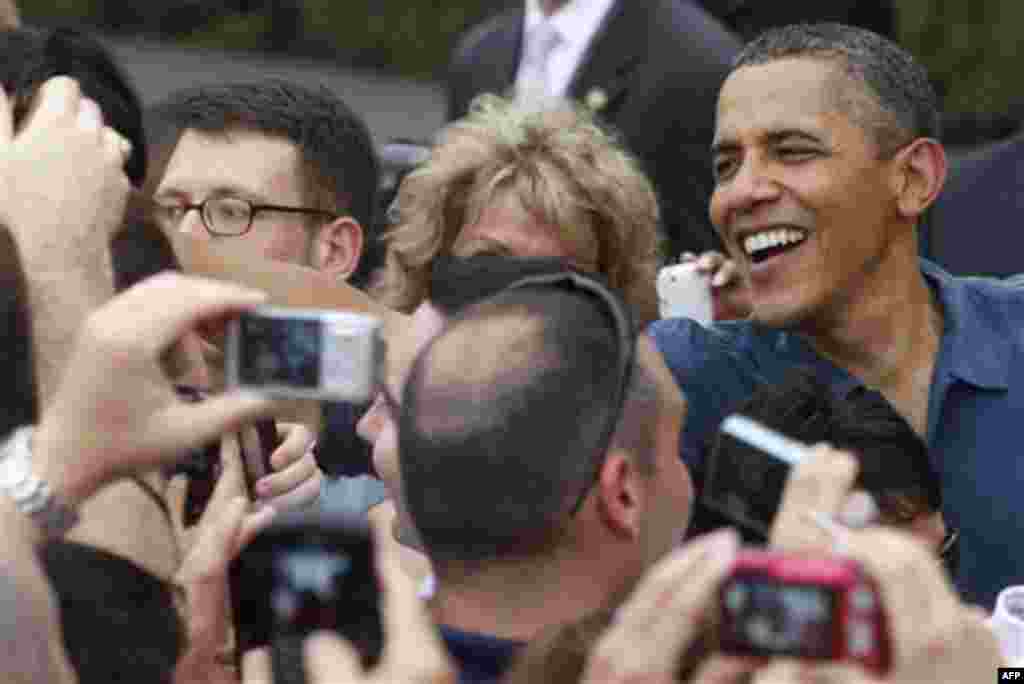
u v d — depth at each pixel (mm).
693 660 5496
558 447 6168
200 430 5809
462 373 6242
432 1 24984
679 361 9312
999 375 9203
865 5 14211
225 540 6914
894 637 4992
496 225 9484
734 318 10438
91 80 9344
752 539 7289
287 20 25281
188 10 25234
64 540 6434
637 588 5738
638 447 6391
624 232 9555
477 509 6137
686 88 13430
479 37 14695
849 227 9062
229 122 10234
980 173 12992
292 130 10219
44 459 5832
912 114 9109
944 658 4980
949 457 9211
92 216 6617
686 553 5051
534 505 6137
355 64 25047
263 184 10172
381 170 12164
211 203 10172
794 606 5047
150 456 5828
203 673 6891
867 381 9289
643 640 5039
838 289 9117
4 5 11172
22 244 6574
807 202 9016
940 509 8453
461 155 9586
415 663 5125
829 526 5336
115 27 25188
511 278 7844
